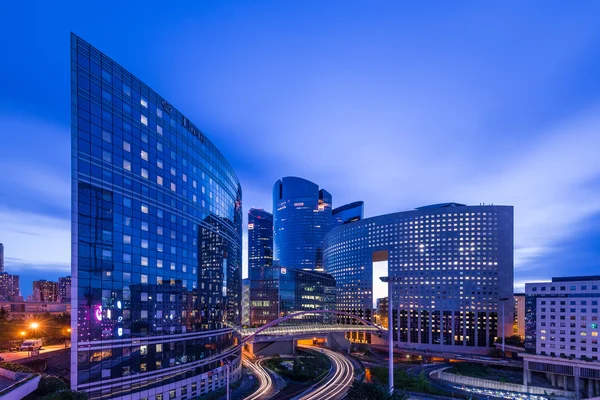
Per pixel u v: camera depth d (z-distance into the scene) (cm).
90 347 6297
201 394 8875
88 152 6544
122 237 7062
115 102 7138
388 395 6762
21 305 16825
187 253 8931
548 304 13950
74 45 6450
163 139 8338
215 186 10538
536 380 14138
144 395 7219
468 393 11575
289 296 18812
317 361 13112
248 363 13812
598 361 12656
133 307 7175
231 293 11381
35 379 4934
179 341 8325
